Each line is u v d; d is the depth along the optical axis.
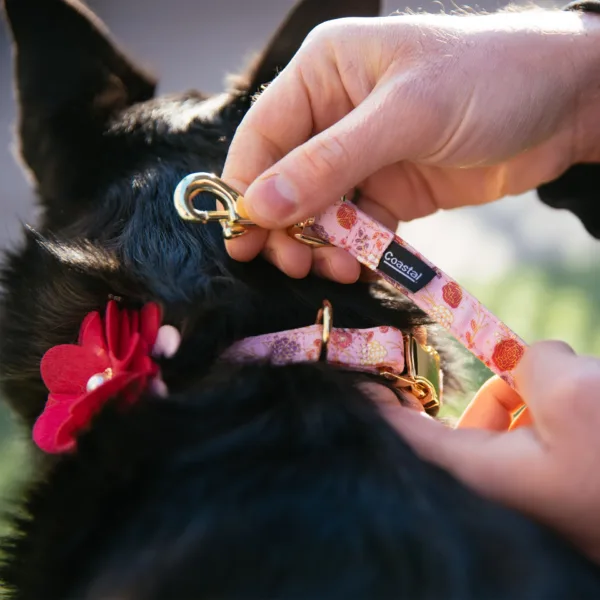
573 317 1.36
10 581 0.55
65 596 0.51
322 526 0.48
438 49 0.59
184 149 0.62
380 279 0.61
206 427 0.52
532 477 0.51
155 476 0.51
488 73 0.60
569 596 0.46
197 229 0.58
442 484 0.50
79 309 0.57
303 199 0.55
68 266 0.58
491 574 0.47
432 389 0.57
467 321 0.57
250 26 2.32
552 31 0.63
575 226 1.70
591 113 0.65
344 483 0.49
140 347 0.54
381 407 0.54
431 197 0.68
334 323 0.57
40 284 0.59
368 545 0.47
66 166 0.65
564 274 1.53
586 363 0.52
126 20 2.37
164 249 0.57
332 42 0.59
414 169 0.67
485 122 0.60
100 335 0.55
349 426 0.51
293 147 0.59
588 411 0.51
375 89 0.58
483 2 2.01
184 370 0.54
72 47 0.70
